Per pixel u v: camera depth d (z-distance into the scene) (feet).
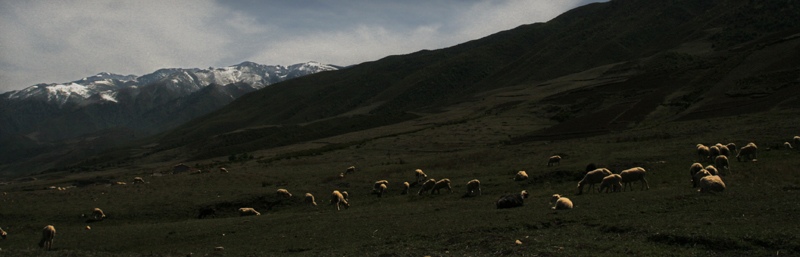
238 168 239.09
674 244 38.81
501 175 125.59
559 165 128.67
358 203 110.93
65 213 121.60
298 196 126.21
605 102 355.56
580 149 165.58
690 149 124.47
